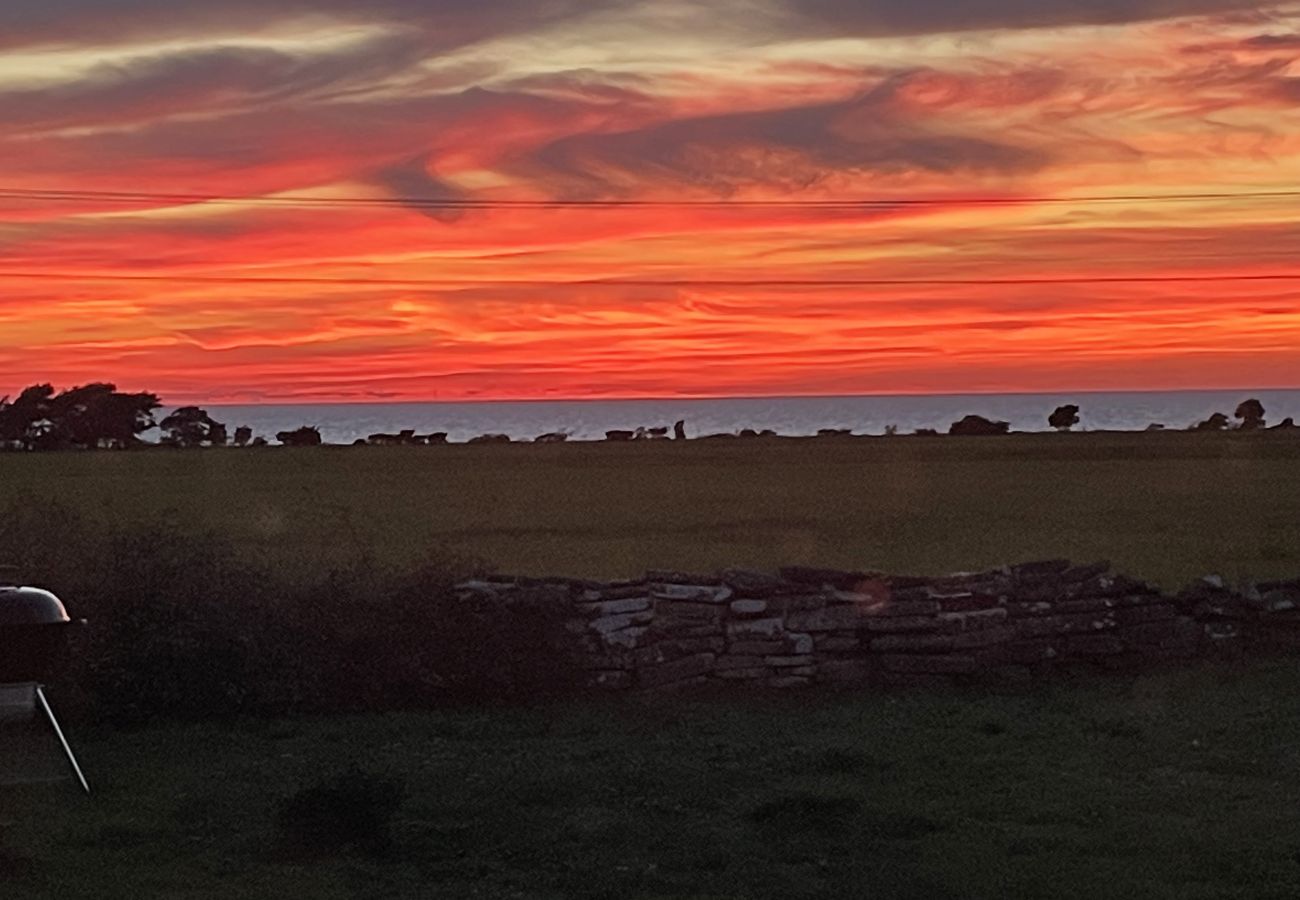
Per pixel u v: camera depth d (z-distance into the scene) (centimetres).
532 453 9375
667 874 896
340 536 3394
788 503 5259
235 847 957
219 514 4206
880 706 1476
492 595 1519
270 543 3127
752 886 869
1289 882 872
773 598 1582
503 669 1465
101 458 8188
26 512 1606
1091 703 1482
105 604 1384
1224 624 1769
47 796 1098
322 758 1230
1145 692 1541
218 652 1397
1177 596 1770
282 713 1409
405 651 1462
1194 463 7825
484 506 5016
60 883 875
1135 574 2752
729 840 970
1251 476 6719
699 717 1417
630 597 1560
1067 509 4909
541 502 5272
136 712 1359
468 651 1468
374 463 8019
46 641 1069
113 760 1223
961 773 1163
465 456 8862
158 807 1063
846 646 1583
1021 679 1592
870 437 12506
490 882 881
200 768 1193
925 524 4331
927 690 1562
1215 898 844
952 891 857
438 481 6488
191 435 11556
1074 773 1165
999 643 1602
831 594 1599
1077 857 929
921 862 917
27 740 1273
